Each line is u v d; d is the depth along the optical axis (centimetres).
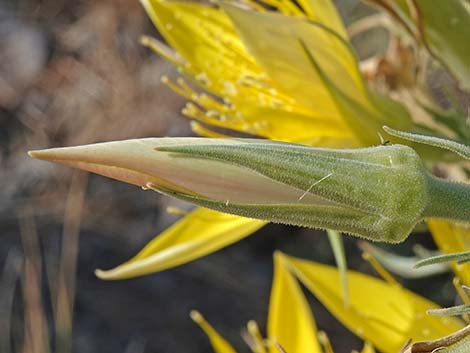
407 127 27
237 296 77
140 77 85
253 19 27
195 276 79
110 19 88
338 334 69
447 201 22
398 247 59
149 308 77
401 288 28
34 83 90
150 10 29
